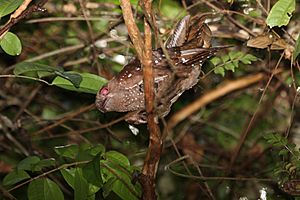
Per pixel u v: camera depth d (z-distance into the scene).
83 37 9.23
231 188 8.84
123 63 9.00
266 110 9.39
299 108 9.02
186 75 5.86
